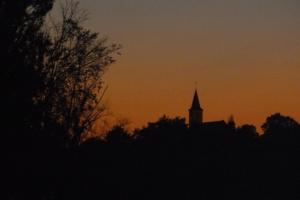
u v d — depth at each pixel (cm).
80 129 8600
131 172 13912
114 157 12138
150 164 16212
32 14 6981
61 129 7994
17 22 6581
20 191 6819
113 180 11825
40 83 6812
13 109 6294
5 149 6366
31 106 6581
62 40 7931
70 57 8012
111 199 11825
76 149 8594
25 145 6569
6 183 6569
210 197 19400
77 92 8331
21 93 6412
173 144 18738
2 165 6438
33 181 6944
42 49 7050
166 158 17400
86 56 8331
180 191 17875
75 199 8650
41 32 7075
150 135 17562
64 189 8119
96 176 10075
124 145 13138
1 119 6259
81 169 8994
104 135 11300
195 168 19025
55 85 7569
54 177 7538
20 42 6719
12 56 6406
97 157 10306
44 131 7144
